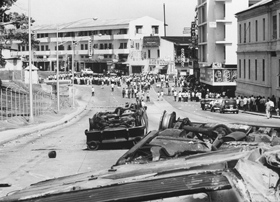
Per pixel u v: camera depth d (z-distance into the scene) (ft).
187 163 15.06
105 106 236.43
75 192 13.43
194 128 30.55
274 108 181.37
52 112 187.11
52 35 495.00
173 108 218.18
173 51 423.23
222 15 285.84
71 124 144.56
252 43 223.92
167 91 326.03
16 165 56.59
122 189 12.76
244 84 239.30
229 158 14.05
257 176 12.49
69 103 240.53
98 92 325.83
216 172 12.46
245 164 12.89
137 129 71.00
